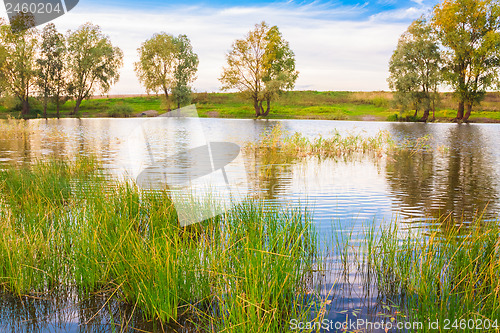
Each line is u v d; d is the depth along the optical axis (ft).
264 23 170.30
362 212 22.09
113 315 11.66
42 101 170.91
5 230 15.58
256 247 12.87
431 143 69.26
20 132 86.69
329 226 19.27
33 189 23.75
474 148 61.31
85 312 11.84
